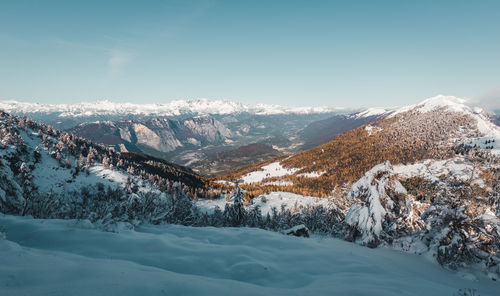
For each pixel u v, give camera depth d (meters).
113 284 5.45
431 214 13.50
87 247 9.19
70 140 138.75
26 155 97.69
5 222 11.09
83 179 100.88
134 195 20.20
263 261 9.80
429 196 15.39
